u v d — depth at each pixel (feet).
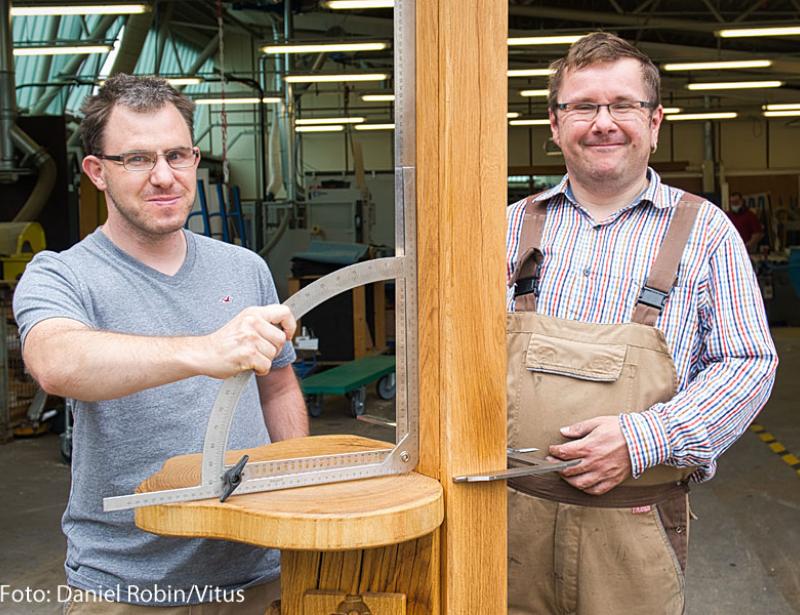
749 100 57.52
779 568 12.28
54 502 15.84
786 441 19.98
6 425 20.27
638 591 5.62
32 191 30.19
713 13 38.91
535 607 5.90
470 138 4.03
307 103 63.87
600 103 5.77
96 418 5.04
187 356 3.80
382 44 33.76
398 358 4.24
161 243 5.30
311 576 4.05
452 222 4.02
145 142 4.95
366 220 36.96
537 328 5.80
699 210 5.79
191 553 5.09
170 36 51.52
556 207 6.27
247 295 5.70
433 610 4.05
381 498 3.82
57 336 4.25
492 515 4.18
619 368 5.52
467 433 4.10
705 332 5.77
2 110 29.30
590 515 5.60
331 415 22.47
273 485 3.95
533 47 43.83
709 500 15.46
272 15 42.27
